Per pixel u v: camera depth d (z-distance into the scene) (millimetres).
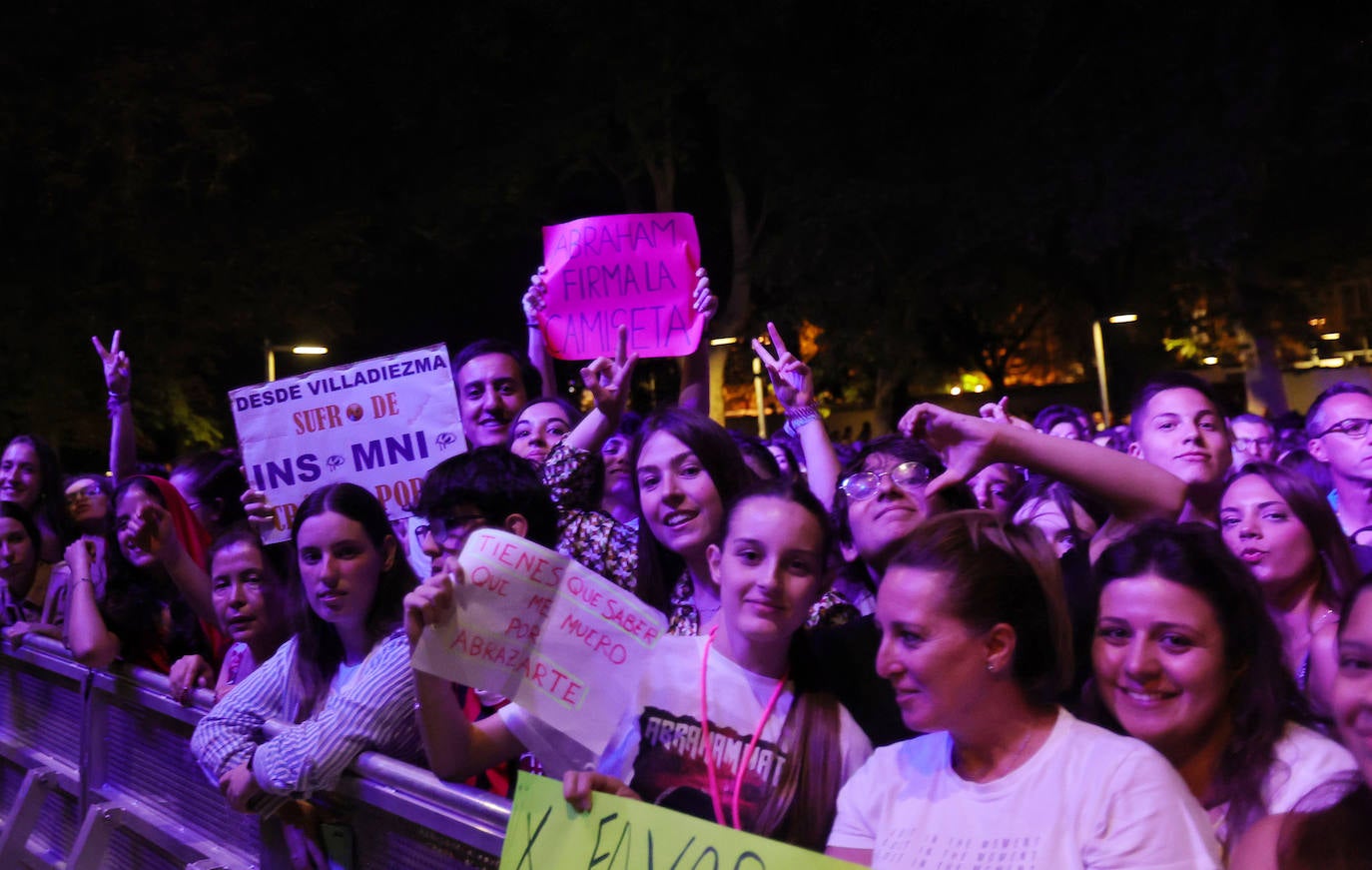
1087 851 2074
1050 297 32781
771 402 36844
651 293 5625
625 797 2410
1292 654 3336
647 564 3633
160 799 4266
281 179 22469
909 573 2221
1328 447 5133
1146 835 2055
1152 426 4145
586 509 4367
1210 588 2396
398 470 4723
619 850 2361
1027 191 24406
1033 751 2203
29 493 6539
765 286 26875
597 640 2627
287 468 4742
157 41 20359
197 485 5555
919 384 36250
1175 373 4207
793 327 28406
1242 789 2381
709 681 2730
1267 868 2059
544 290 5691
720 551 2748
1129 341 34281
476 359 5121
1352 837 1971
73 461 23359
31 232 19922
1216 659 2383
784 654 2740
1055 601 2232
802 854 2104
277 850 3516
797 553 2602
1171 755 2451
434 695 2736
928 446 3344
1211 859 2057
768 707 2693
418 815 2883
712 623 3303
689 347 5602
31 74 19312
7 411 20031
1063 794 2127
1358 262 26078
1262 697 2410
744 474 3506
